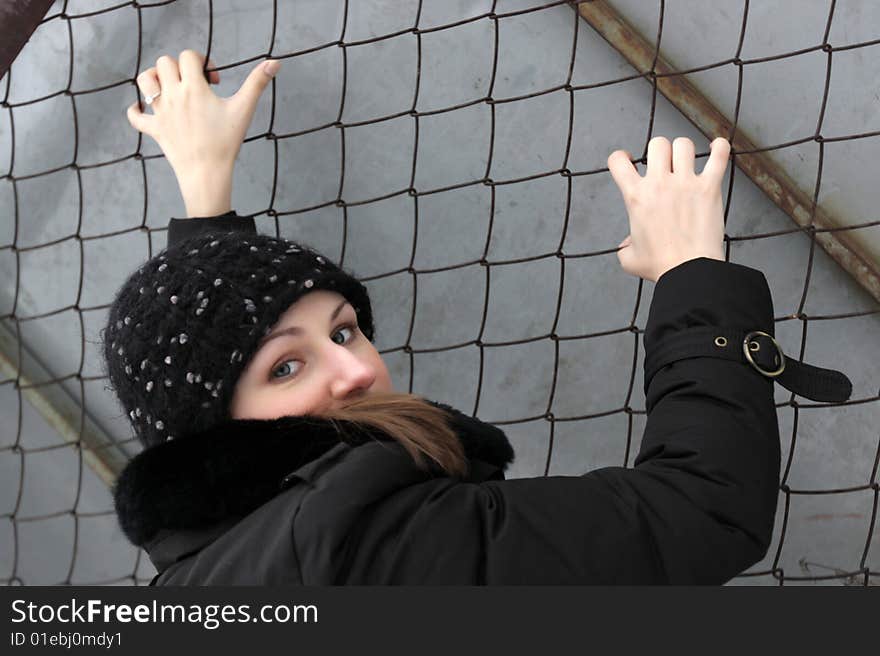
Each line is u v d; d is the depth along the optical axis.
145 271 0.92
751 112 1.39
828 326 1.46
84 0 1.54
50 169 1.66
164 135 1.28
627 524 0.82
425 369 1.64
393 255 1.60
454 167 1.53
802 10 1.33
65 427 1.84
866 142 1.36
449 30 1.46
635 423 1.57
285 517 0.83
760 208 1.44
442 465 0.86
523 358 1.59
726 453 0.83
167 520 0.88
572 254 1.51
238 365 0.87
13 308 1.78
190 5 1.52
